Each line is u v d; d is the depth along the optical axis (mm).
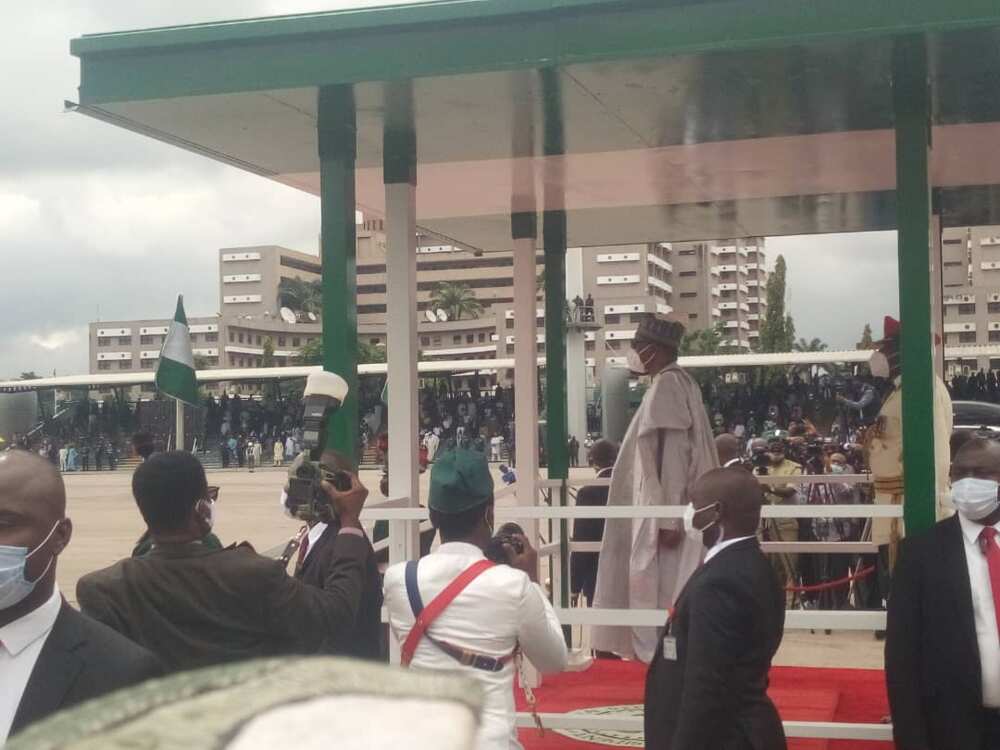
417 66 5059
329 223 5680
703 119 6039
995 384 33031
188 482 3479
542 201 7961
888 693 4273
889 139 6492
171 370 9508
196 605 3408
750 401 38000
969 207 8797
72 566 17328
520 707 6352
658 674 3889
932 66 5121
